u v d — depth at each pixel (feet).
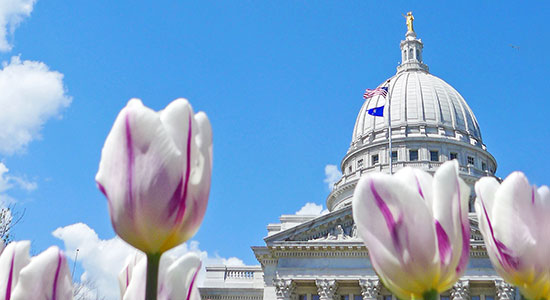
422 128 347.77
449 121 355.15
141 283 8.88
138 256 9.53
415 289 8.21
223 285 253.85
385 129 353.31
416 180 8.75
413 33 414.82
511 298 202.90
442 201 8.35
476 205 9.92
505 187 8.95
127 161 7.47
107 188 7.60
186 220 7.70
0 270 8.00
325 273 213.87
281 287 213.25
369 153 349.00
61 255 8.04
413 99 360.69
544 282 8.75
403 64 397.39
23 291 7.69
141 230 7.54
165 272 8.68
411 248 8.10
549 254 8.76
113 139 7.59
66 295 8.00
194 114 8.11
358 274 212.43
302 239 221.25
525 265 8.71
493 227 9.01
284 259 218.38
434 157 340.59
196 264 8.93
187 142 7.70
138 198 7.41
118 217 7.51
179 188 7.54
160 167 7.45
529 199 8.86
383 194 8.28
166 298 8.58
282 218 278.05
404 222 8.18
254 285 253.44
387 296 214.07
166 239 7.68
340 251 215.72
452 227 8.29
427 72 396.16
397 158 340.80
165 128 7.61
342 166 370.53
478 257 209.56
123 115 7.58
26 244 8.28
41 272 7.80
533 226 8.77
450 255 8.20
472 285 212.84
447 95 368.48
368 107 372.38
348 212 221.46
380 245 8.23
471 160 344.90
